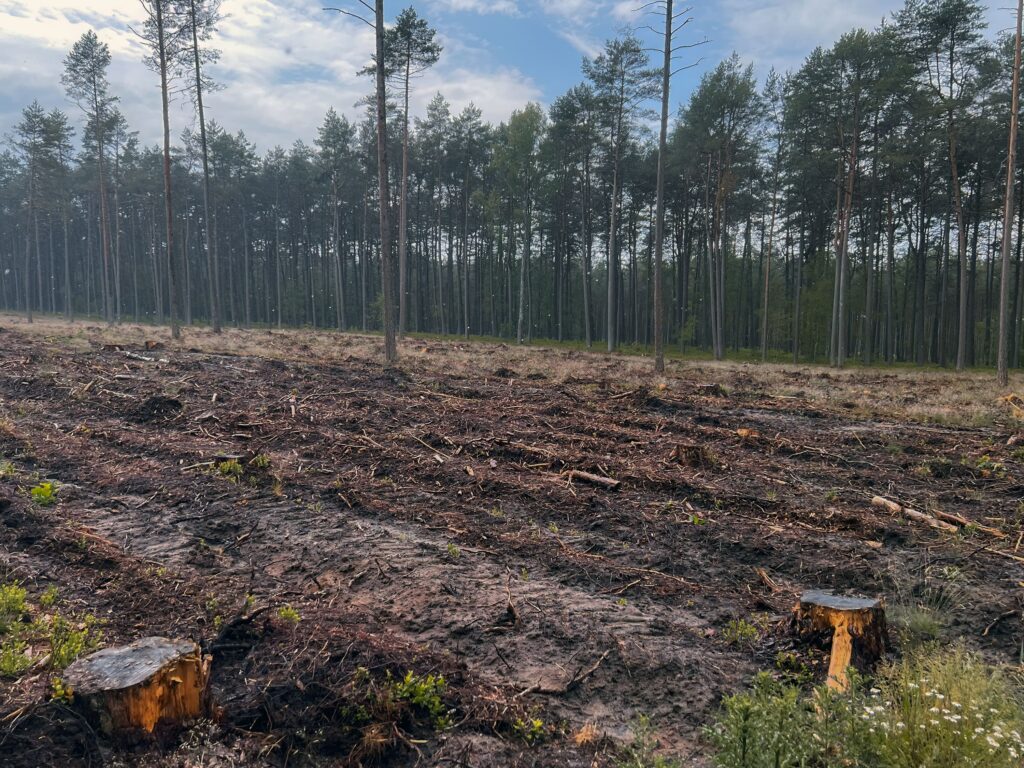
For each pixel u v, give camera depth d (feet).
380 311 183.32
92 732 9.93
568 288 196.34
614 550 19.01
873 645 13.47
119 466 24.86
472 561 17.83
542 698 12.21
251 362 52.54
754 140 122.21
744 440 33.01
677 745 11.17
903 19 92.17
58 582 15.88
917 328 152.76
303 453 27.30
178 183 179.22
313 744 10.53
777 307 153.89
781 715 10.21
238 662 12.62
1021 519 22.16
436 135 159.53
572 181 145.69
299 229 219.00
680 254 162.71
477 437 30.35
